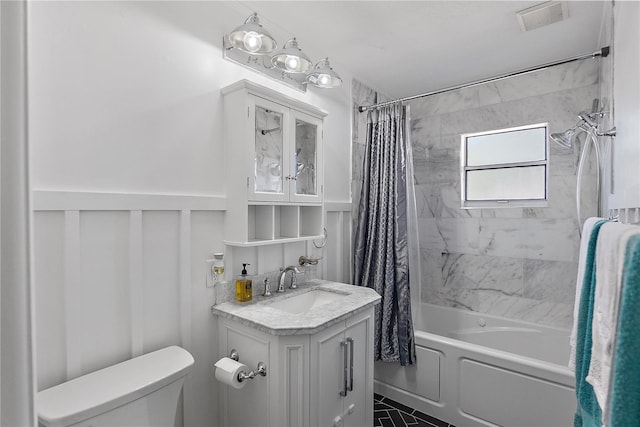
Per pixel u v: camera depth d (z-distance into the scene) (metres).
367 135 2.59
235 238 1.64
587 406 0.72
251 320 1.46
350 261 2.68
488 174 2.80
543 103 2.47
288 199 1.80
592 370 0.65
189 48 1.55
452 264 2.90
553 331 2.40
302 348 1.41
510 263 2.62
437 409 2.15
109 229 1.28
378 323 2.41
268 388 1.43
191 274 1.56
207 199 1.60
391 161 2.45
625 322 0.45
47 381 1.13
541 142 2.56
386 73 2.63
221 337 1.64
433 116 2.99
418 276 2.52
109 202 1.26
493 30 2.00
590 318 0.74
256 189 1.64
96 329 1.25
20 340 0.29
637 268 0.45
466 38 2.09
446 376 2.12
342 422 1.64
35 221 1.10
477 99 2.76
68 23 1.17
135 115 1.36
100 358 1.25
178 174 1.50
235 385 1.36
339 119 2.51
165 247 1.46
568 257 2.40
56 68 1.14
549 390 1.76
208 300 1.64
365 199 2.56
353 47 2.22
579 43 2.14
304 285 2.14
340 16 1.87
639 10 0.83
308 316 1.53
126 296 1.33
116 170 1.30
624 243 0.50
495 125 2.67
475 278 2.78
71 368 1.17
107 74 1.27
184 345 1.51
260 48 1.61
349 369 1.68
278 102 1.75
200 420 1.60
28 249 0.29
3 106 0.27
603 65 1.99
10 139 0.28
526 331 2.50
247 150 1.59
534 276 2.53
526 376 1.83
